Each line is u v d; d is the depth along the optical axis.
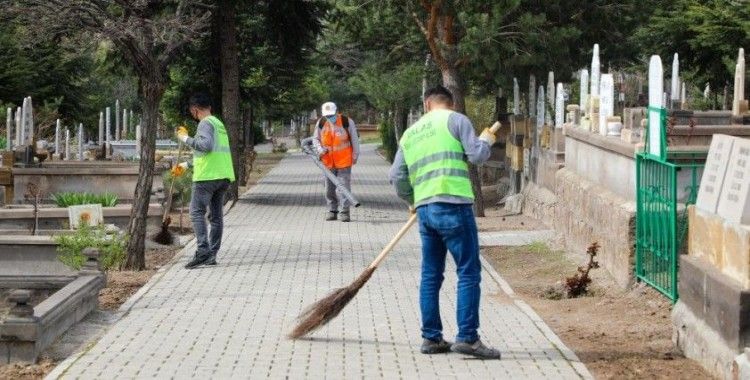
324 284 13.50
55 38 16.75
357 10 25.78
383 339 10.20
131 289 13.43
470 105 36.00
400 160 9.86
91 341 10.14
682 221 11.55
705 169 9.73
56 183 23.28
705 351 9.05
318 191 30.45
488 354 9.38
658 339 10.32
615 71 31.11
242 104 33.59
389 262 15.44
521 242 18.25
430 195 9.53
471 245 9.49
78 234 14.43
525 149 23.95
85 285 11.18
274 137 75.44
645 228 12.49
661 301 11.84
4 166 23.80
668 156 12.08
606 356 9.62
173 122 37.31
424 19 24.94
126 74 26.61
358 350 9.73
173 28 15.50
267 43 29.22
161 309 11.76
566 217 16.88
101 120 44.12
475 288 9.48
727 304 8.60
